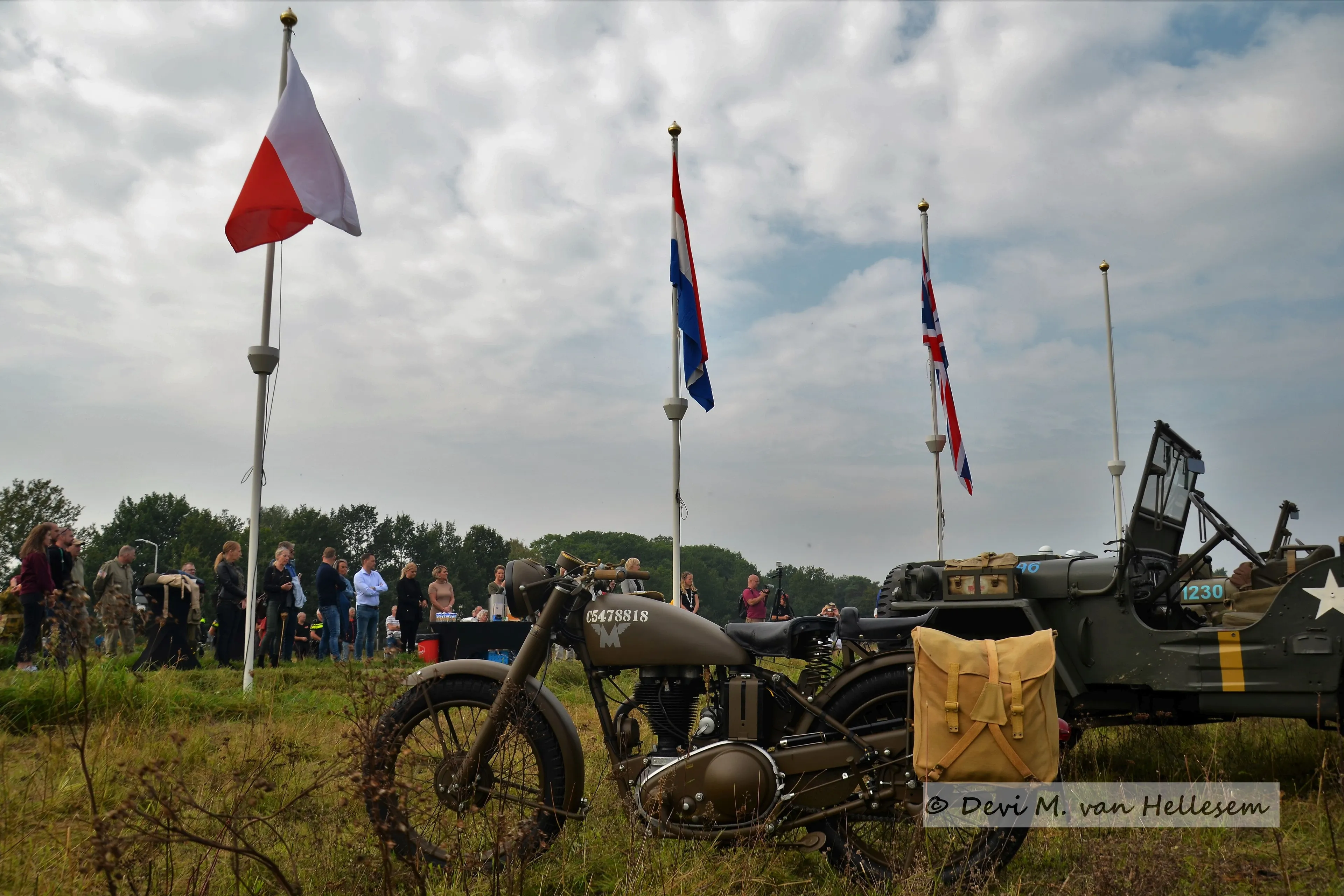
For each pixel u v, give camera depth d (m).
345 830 3.53
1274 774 5.18
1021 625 5.74
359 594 14.56
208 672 9.49
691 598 12.52
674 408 12.39
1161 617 5.95
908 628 3.84
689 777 3.55
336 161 9.60
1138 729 6.13
